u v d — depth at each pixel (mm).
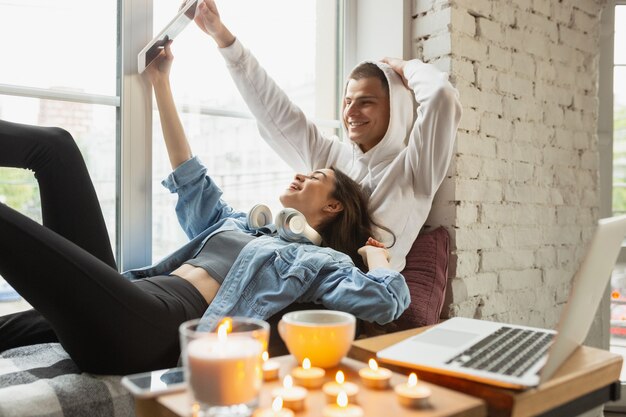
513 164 1865
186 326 637
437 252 1601
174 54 1547
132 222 1471
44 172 1190
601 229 671
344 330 762
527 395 646
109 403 914
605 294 2143
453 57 1672
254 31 1721
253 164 1739
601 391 781
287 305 1199
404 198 1596
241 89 1633
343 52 1926
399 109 1661
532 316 1941
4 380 940
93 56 1437
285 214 1333
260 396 657
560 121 2045
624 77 2277
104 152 1458
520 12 1888
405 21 1781
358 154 1718
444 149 1548
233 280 1222
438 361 732
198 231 1510
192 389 605
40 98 1368
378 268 1223
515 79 1870
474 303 1742
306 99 1873
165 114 1475
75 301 940
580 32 2113
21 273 916
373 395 660
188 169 1455
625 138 2279
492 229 1792
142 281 1194
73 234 1194
